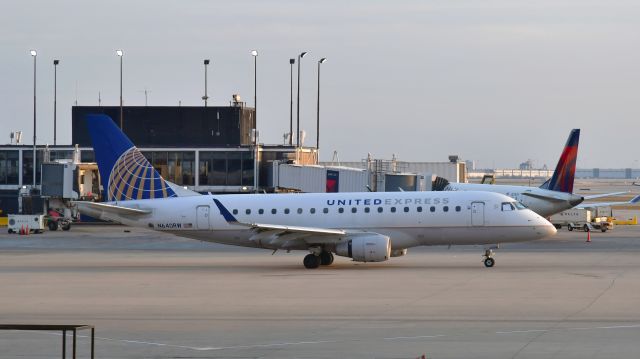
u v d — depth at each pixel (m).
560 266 174.75
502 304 120.75
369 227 177.62
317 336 97.75
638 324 103.56
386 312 114.81
